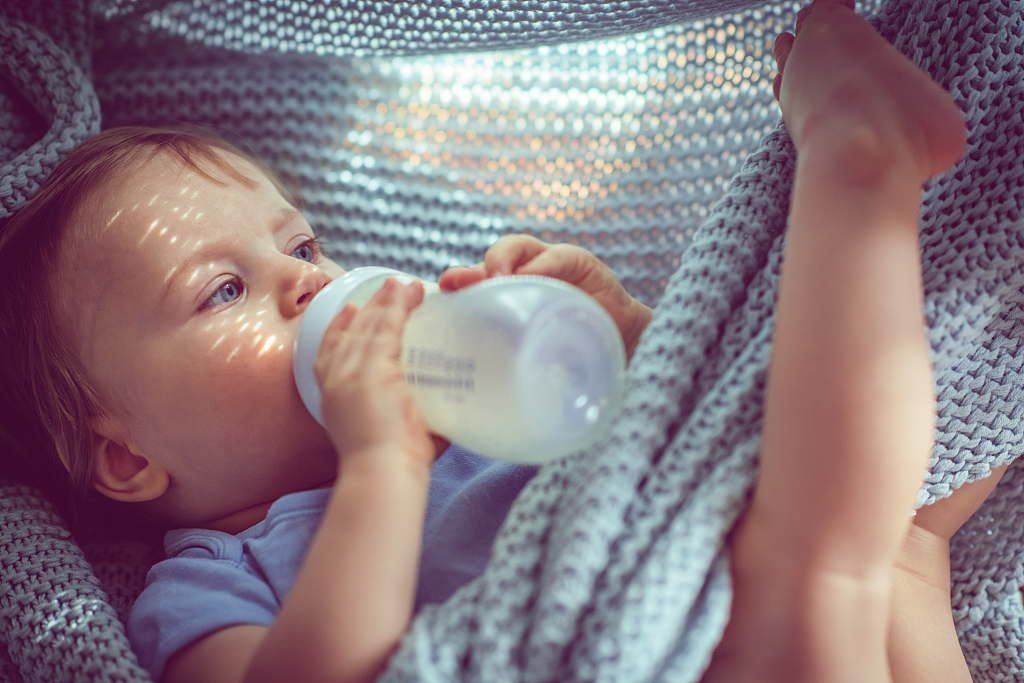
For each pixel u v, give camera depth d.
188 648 0.58
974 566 0.77
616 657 0.44
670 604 0.45
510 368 0.46
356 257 0.96
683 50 0.93
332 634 0.47
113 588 0.75
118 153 0.74
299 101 0.96
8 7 0.85
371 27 0.87
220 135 0.94
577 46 0.96
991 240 0.57
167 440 0.68
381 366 0.55
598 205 0.96
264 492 0.71
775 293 0.55
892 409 0.44
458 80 0.97
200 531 0.69
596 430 0.48
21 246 0.72
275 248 0.71
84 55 0.90
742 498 0.49
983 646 0.77
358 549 0.49
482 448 0.51
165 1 0.91
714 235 0.58
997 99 0.58
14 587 0.65
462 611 0.48
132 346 0.67
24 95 0.84
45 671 0.61
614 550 0.48
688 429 0.51
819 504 0.45
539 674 0.46
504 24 0.80
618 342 0.49
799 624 0.46
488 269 0.62
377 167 0.97
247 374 0.66
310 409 0.61
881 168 0.47
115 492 0.72
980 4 0.59
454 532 0.67
